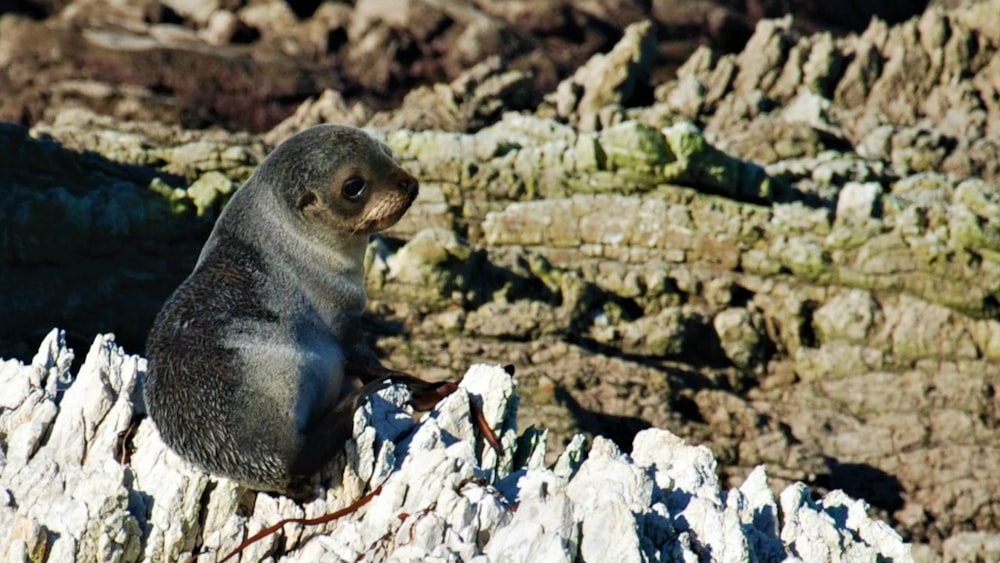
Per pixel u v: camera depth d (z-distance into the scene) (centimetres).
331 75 5116
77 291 2997
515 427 1424
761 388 3275
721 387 3241
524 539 1180
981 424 3117
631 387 3072
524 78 4469
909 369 3275
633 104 4506
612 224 3484
